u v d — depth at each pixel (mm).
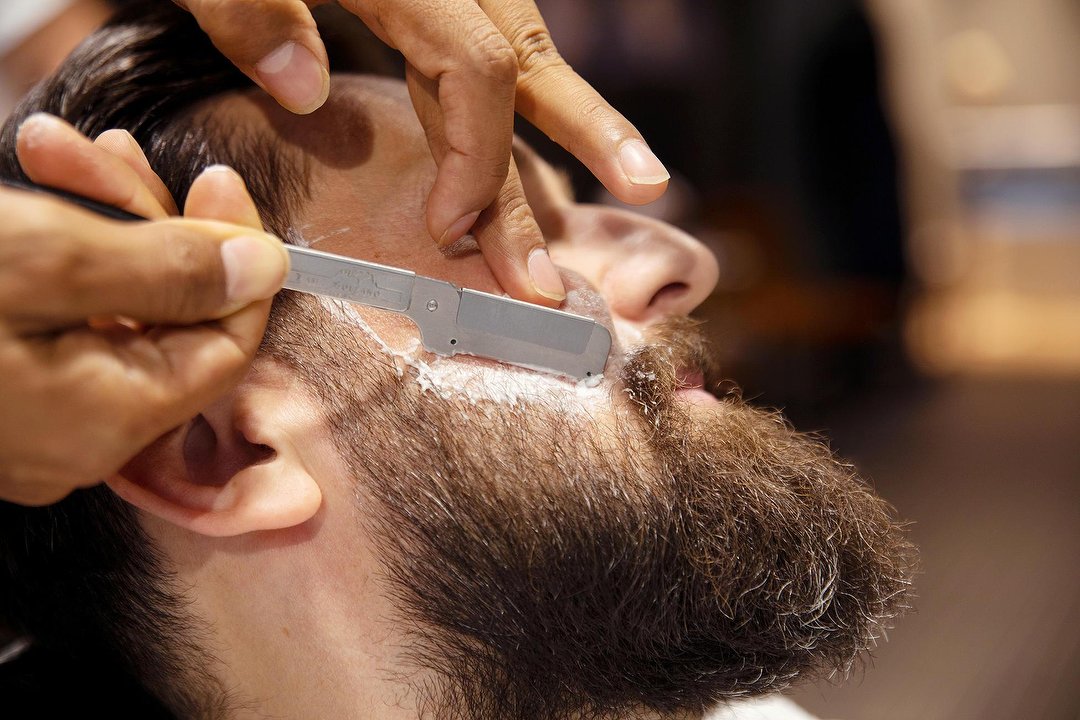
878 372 2525
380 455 521
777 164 2326
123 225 352
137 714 633
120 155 467
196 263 363
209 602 551
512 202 548
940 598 1366
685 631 528
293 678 550
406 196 581
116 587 569
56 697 637
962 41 3955
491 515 513
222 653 562
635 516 520
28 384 347
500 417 525
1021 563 1445
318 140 579
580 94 557
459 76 499
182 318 375
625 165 536
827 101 2342
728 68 2264
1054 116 3803
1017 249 3551
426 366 531
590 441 528
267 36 486
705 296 651
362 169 580
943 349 2920
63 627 606
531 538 511
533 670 532
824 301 2396
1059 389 2422
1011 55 3936
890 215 2457
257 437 514
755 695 575
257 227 425
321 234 560
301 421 523
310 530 523
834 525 554
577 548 514
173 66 580
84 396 360
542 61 576
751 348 2158
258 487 501
